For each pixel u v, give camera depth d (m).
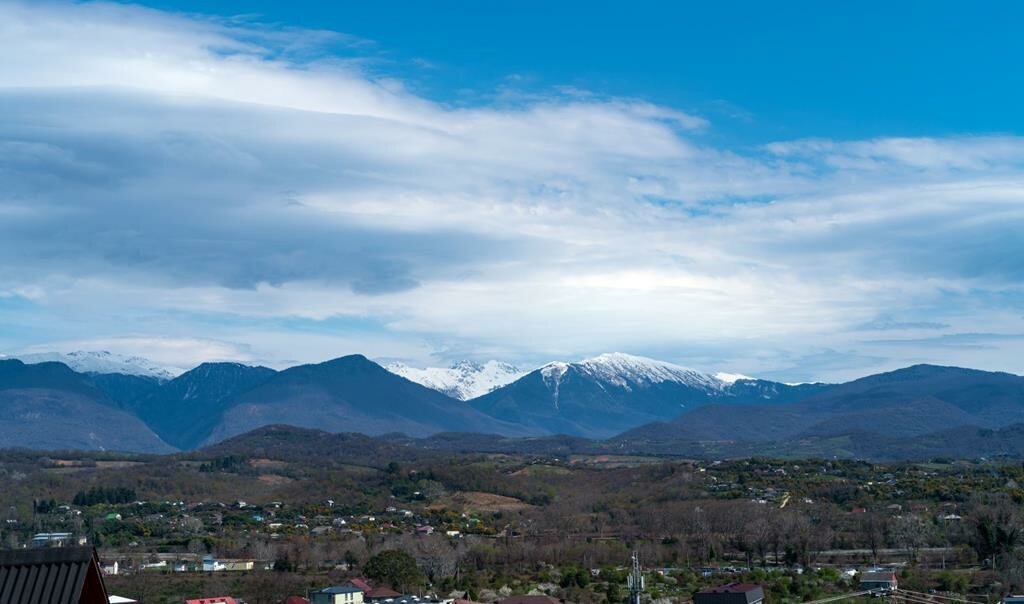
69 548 51.03
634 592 131.50
